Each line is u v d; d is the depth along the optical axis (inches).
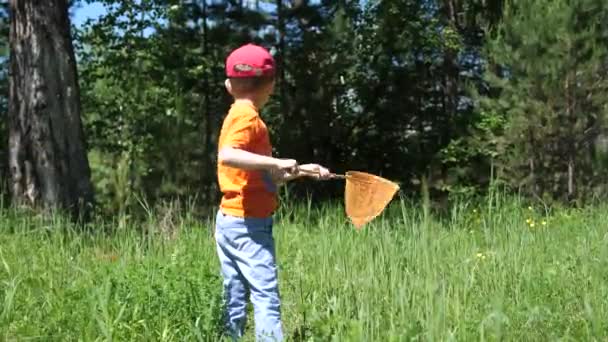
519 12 601.6
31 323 175.6
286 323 195.5
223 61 745.6
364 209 163.0
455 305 182.2
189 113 731.4
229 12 733.9
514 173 581.0
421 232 229.3
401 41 746.8
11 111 406.0
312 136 716.7
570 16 562.9
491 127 641.0
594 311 189.0
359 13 777.6
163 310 176.9
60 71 405.7
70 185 400.5
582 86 563.8
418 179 745.0
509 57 585.9
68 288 195.6
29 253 242.8
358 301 187.6
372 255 221.6
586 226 340.5
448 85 799.1
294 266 238.8
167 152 639.1
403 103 762.8
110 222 362.6
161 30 756.0
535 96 574.6
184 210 387.2
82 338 165.8
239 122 160.6
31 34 403.2
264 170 158.6
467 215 374.6
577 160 568.1
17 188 397.7
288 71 724.7
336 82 733.3
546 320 186.2
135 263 213.6
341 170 755.4
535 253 259.3
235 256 167.0
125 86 763.4
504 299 191.9
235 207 165.6
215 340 169.9
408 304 175.5
